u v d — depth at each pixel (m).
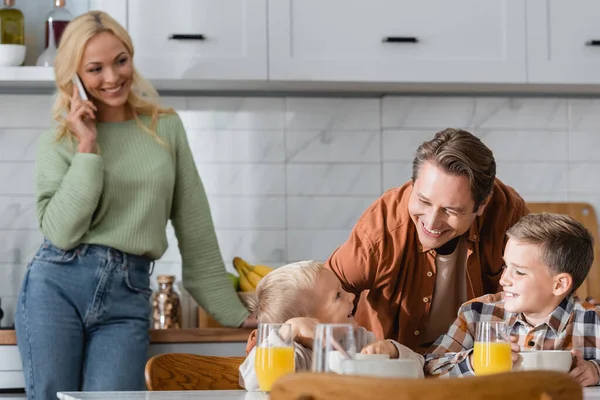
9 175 3.54
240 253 3.63
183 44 3.32
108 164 2.87
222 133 3.64
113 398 1.55
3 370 2.98
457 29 3.45
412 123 3.72
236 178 3.65
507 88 3.63
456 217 2.05
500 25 3.47
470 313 2.15
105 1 3.29
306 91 3.67
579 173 3.79
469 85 3.53
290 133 3.67
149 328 3.06
